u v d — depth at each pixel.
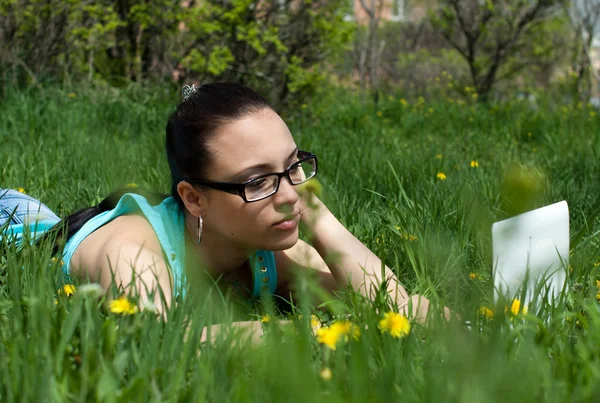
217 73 8.55
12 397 1.46
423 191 4.01
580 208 3.60
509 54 14.16
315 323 2.07
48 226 2.96
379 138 7.27
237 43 8.94
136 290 1.94
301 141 6.54
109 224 2.42
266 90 9.02
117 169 4.54
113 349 1.65
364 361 1.56
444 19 14.17
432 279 2.56
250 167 2.19
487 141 7.29
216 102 2.23
